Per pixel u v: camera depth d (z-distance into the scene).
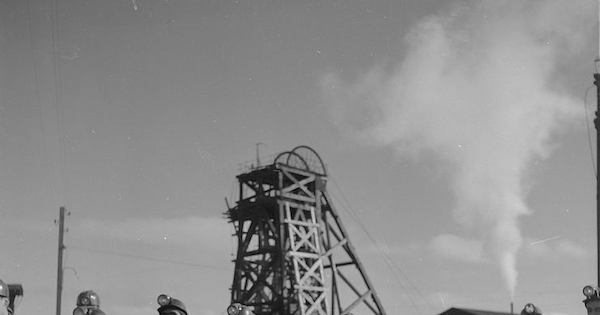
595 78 31.70
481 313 32.22
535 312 19.41
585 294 20.17
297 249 42.16
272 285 42.19
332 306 42.53
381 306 41.94
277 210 42.00
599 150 30.69
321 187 40.88
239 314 17.69
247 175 40.50
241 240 41.94
